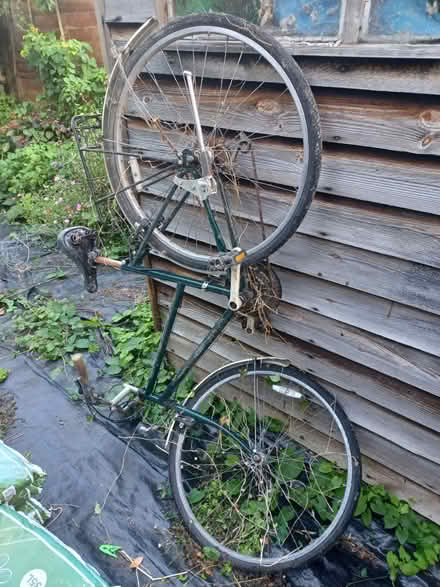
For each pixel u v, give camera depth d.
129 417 2.21
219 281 1.86
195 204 1.95
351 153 1.41
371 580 1.69
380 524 1.85
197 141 1.53
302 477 2.04
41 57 5.61
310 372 1.95
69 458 2.18
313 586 1.68
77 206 4.05
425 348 1.54
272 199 1.68
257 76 1.49
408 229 1.41
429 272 1.43
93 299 3.44
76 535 1.85
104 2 1.85
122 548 1.81
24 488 1.54
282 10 1.40
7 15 6.21
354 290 1.64
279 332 1.97
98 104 5.73
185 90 1.72
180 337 2.49
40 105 6.18
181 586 1.68
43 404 2.50
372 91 1.28
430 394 1.62
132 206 1.93
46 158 5.15
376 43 1.24
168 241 1.83
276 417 2.19
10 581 1.22
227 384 2.30
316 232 1.61
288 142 1.53
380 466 1.89
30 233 4.40
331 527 1.68
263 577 1.71
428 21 1.15
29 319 3.17
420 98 1.22
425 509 1.81
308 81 1.38
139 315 3.10
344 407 1.89
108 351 2.86
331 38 1.32
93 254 1.73
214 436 2.22
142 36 1.63
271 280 1.79
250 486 1.96
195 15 1.38
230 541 1.81
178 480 1.83
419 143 1.27
